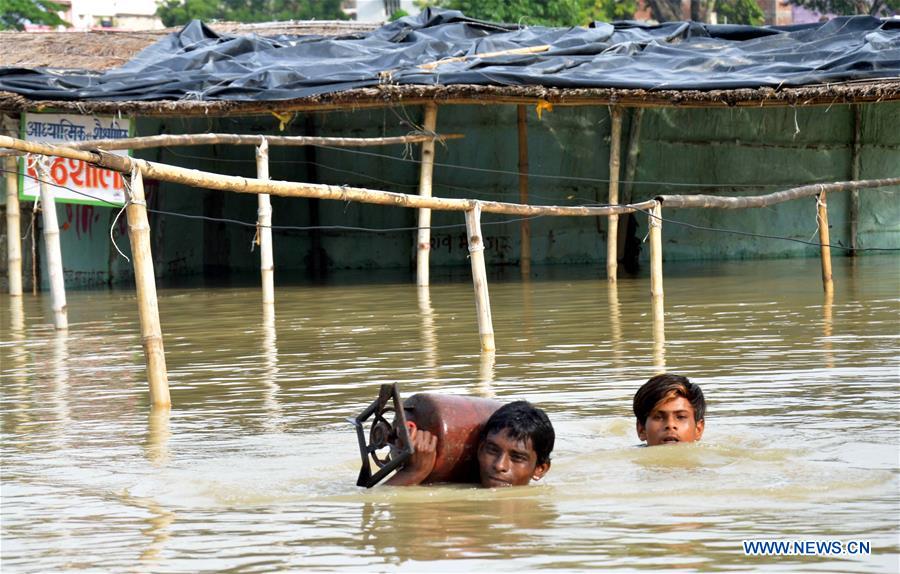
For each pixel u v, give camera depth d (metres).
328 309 24.95
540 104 29.31
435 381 15.34
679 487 9.40
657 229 21.62
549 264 36.38
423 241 29.47
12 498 9.78
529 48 32.50
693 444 10.73
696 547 7.90
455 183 36.31
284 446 11.65
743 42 33.97
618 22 36.69
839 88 27.97
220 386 15.52
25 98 29.75
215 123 36.06
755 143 36.19
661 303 21.52
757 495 9.12
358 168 36.56
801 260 35.19
